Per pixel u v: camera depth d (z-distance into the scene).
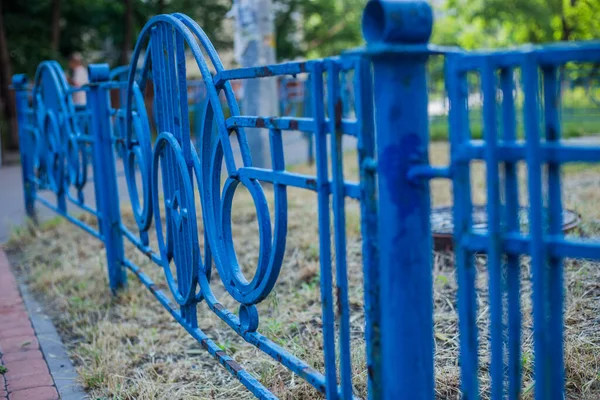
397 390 1.50
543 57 1.18
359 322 3.20
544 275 1.24
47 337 3.40
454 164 1.34
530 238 1.28
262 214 2.00
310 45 24.20
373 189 1.51
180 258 2.80
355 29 24.22
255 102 7.84
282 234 1.88
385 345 1.51
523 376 2.44
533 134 1.20
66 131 4.59
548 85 1.23
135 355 3.07
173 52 2.68
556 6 15.18
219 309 2.45
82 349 3.19
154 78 2.90
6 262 4.99
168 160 2.83
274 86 7.95
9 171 11.26
